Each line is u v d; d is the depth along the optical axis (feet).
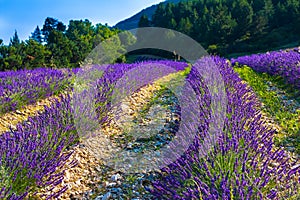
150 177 11.67
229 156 9.28
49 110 14.85
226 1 187.21
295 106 18.86
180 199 8.17
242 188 7.73
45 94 21.07
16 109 18.53
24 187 9.49
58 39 71.56
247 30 147.13
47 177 10.75
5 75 23.38
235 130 11.35
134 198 10.43
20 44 62.64
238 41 143.02
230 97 15.43
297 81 22.08
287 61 26.63
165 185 9.56
